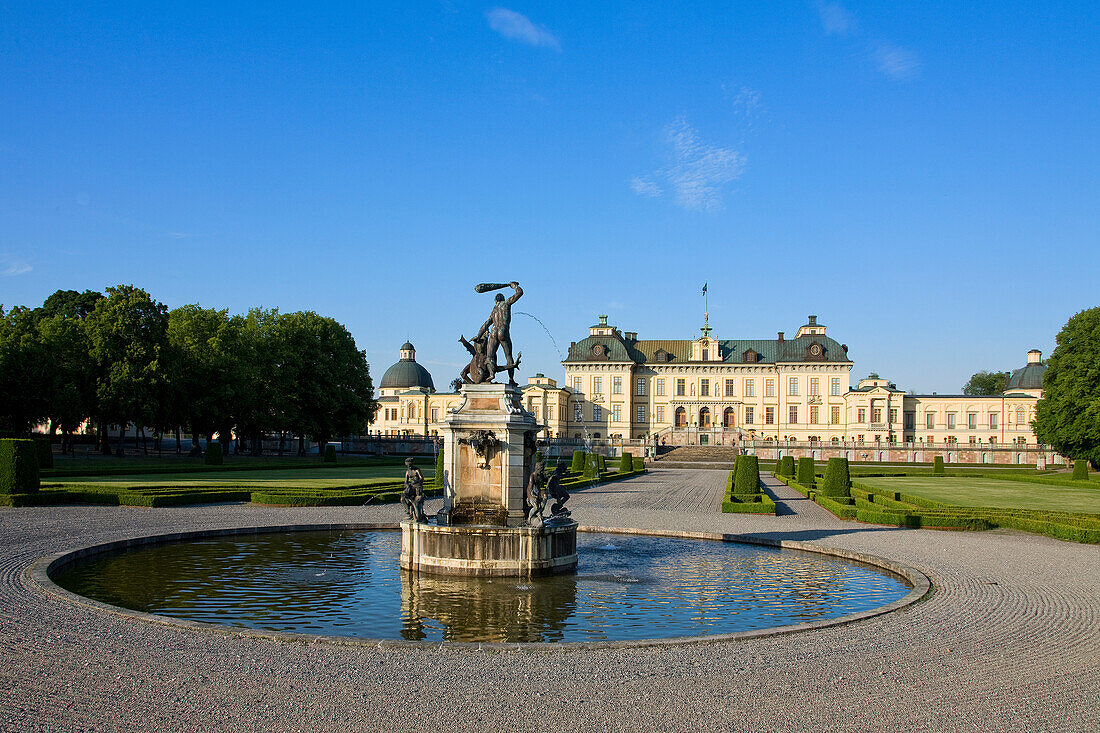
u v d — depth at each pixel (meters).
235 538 29.67
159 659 13.07
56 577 21.75
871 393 136.25
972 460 118.12
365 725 10.44
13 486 37.66
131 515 34.19
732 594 20.97
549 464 91.00
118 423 74.50
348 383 100.56
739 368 143.75
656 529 32.78
